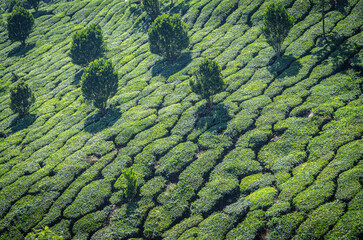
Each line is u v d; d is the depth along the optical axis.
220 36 60.22
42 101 58.22
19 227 31.47
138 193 33.09
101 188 34.28
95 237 29.02
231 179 31.44
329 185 25.27
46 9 104.75
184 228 28.03
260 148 34.22
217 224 26.97
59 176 37.06
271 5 45.22
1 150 45.75
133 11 85.88
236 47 54.72
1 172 40.34
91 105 53.03
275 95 40.81
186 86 49.31
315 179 27.02
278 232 23.61
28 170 39.34
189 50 60.19
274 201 26.69
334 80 38.06
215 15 67.50
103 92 47.25
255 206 26.84
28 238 22.94
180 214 29.89
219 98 44.22
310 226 22.56
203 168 33.72
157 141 39.44
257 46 52.88
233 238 25.06
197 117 42.00
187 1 77.88
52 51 77.88
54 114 53.47
